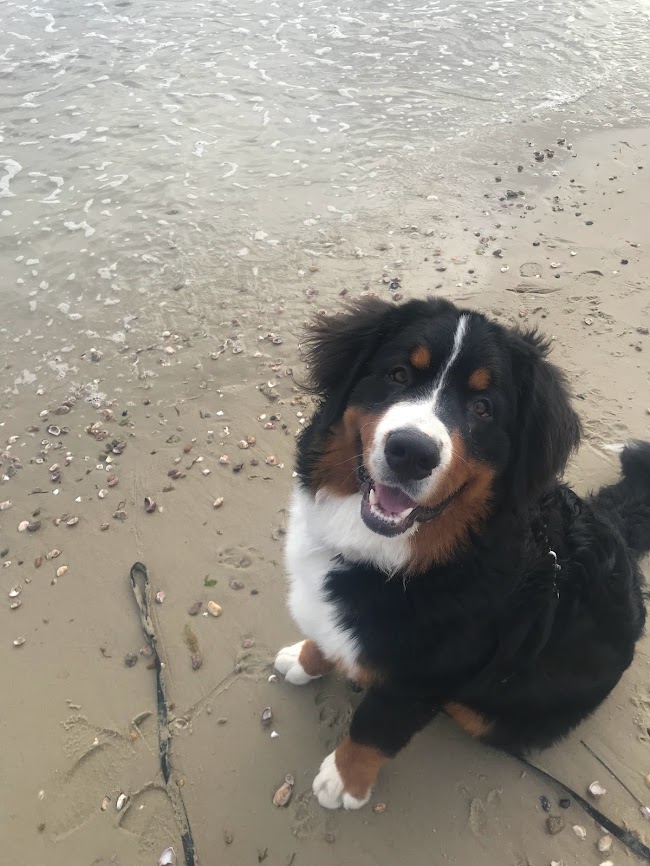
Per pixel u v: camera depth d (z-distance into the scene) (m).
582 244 1.61
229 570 1.02
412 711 0.74
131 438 1.21
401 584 0.70
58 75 2.42
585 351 1.33
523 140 2.03
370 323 0.73
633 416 1.22
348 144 2.03
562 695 0.77
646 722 0.86
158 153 2.00
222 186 1.86
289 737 0.85
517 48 2.61
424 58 2.53
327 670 0.88
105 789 0.81
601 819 0.79
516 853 0.77
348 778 0.78
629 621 0.78
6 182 1.88
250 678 0.90
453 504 0.66
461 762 0.84
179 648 0.93
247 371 1.32
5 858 0.76
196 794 0.81
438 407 0.65
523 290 1.48
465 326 0.68
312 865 0.76
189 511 1.10
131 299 1.50
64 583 1.01
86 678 0.90
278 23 2.81
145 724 0.86
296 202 1.80
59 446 1.20
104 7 2.98
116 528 1.07
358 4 3.00
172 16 2.89
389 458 0.61
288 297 1.49
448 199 1.79
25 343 1.39
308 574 0.75
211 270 1.57
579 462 1.16
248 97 2.28
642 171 1.87
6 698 0.88
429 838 0.78
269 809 0.80
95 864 0.76
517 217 1.71
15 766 0.82
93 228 1.71
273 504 1.10
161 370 1.33
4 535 1.07
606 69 2.45
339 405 0.71
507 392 0.68
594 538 0.77
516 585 0.70
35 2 3.04
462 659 0.70
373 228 1.70
